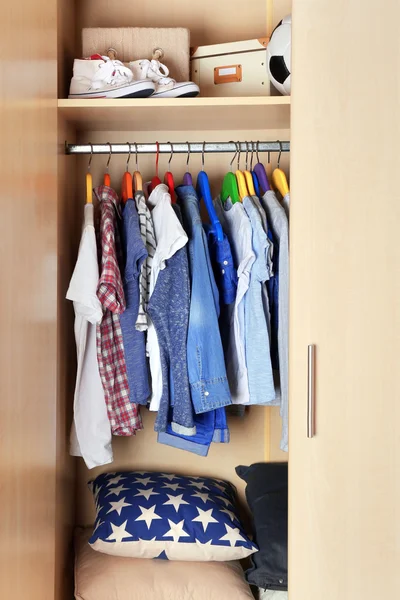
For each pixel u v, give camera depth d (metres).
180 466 2.46
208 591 1.99
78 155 2.42
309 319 1.54
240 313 2.04
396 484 1.44
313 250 1.54
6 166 1.50
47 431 1.87
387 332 1.45
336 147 1.51
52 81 1.95
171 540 2.04
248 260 1.99
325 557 1.52
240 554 2.07
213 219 2.07
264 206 2.12
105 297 1.97
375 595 1.46
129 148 2.12
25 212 1.65
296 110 1.56
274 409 2.46
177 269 1.98
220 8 2.42
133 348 2.02
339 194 1.51
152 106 2.05
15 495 1.58
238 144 2.12
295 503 1.57
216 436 2.08
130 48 2.21
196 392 1.95
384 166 1.45
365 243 1.47
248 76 2.28
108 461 2.10
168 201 2.01
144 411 2.46
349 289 1.49
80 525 2.46
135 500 2.13
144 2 2.42
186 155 2.43
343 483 1.50
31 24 1.72
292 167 1.57
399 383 1.43
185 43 2.23
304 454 1.55
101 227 2.06
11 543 1.55
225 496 2.29
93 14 2.42
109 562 2.08
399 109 1.44
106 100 2.04
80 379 2.09
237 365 2.06
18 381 1.60
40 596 1.81
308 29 1.55
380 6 1.46
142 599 1.98
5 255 1.50
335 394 1.51
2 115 1.47
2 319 1.48
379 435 1.46
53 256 1.94
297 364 1.56
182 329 1.96
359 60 1.49
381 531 1.46
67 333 2.19
